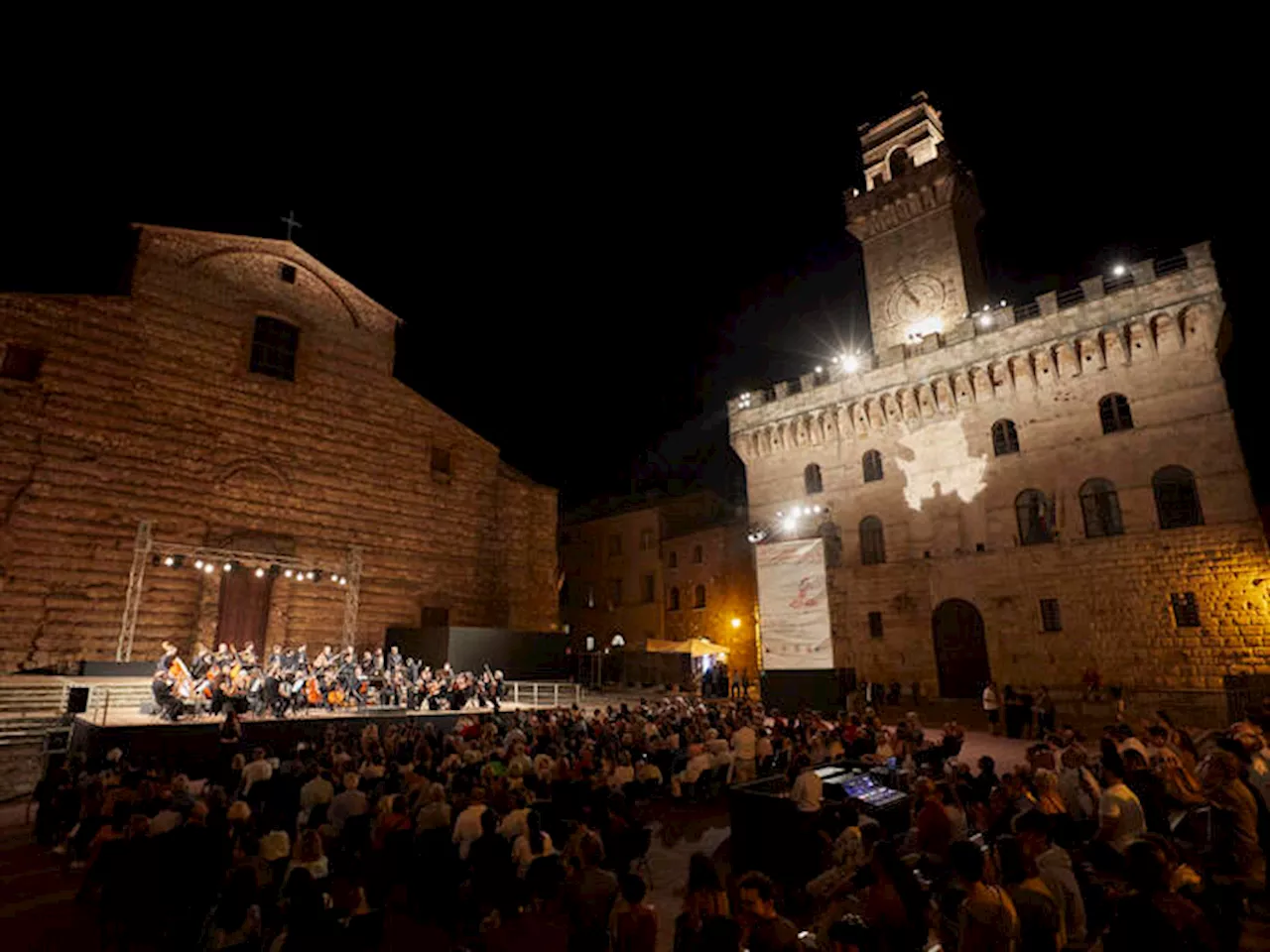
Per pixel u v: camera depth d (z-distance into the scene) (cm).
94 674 2497
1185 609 2931
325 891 760
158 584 2791
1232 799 888
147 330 2925
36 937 937
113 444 2766
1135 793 1009
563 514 6675
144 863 848
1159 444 3080
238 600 3012
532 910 825
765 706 2789
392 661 2972
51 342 2697
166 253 3048
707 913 641
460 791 1170
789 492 4247
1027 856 643
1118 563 3102
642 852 1019
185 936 847
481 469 3922
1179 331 3088
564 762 1336
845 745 1686
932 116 4409
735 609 4934
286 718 2247
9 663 2428
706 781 1579
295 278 3419
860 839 885
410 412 3700
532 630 3884
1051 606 3256
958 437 3659
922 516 3706
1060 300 3444
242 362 3173
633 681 4988
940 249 4028
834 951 544
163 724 2014
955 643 3528
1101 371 3278
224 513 3000
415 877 944
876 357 3988
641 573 5678
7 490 2514
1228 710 2584
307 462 3284
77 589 2595
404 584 3497
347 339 3547
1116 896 716
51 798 1373
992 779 1212
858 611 3819
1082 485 3269
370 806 1214
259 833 974
